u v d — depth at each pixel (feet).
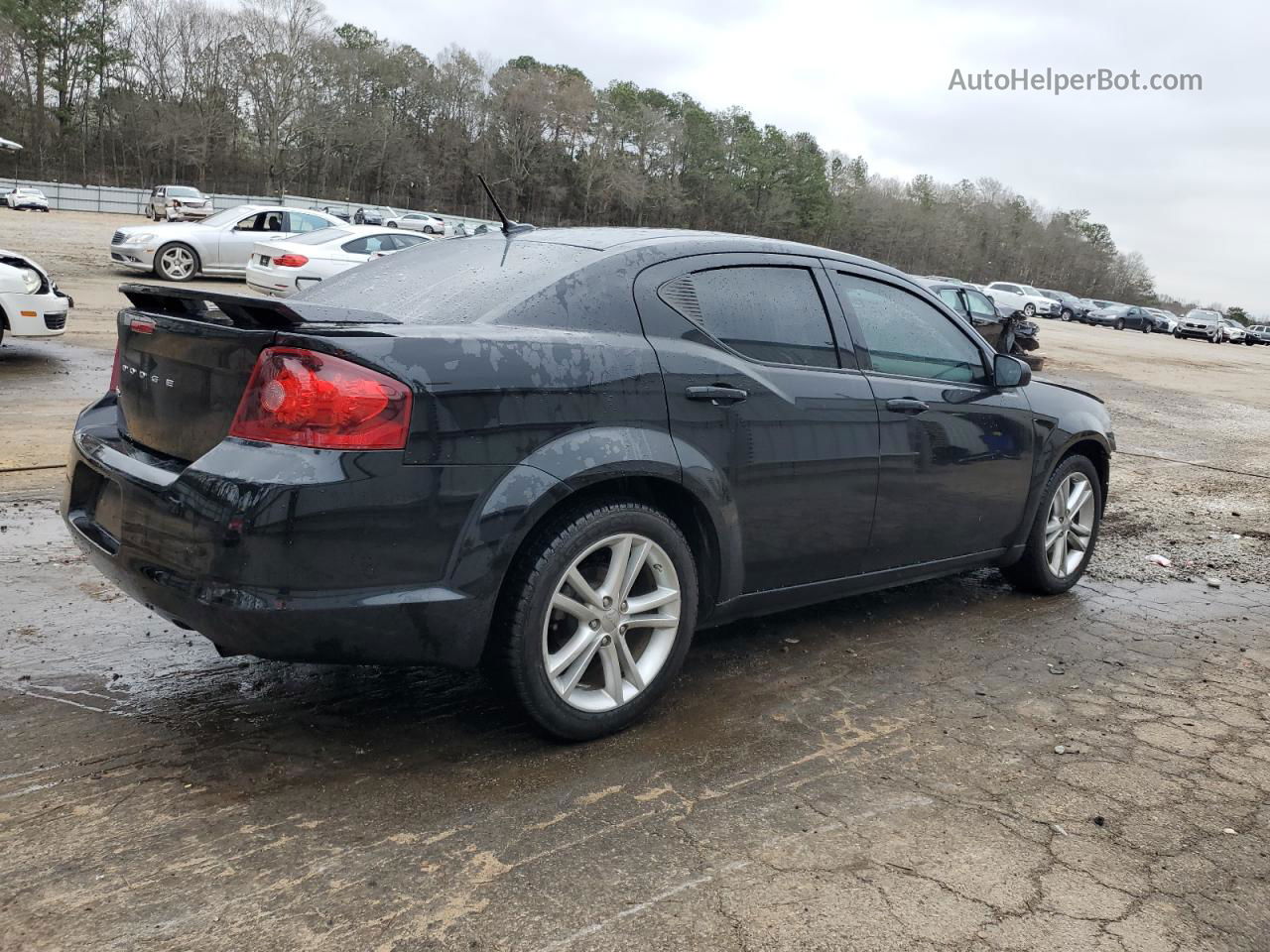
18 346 33.71
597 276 10.05
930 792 9.30
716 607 10.92
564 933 6.93
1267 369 100.07
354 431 8.03
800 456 11.13
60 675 10.71
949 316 13.78
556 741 9.83
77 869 7.34
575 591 9.53
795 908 7.38
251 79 317.42
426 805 8.53
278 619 7.98
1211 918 7.57
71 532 9.96
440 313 9.66
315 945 6.66
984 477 13.80
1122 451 34.68
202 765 9.00
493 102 373.81
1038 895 7.73
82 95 309.22
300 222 62.64
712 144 415.03
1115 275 551.59
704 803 8.84
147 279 60.18
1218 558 19.77
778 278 11.61
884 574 12.85
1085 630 14.58
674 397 9.99
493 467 8.69
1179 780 9.84
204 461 8.23
